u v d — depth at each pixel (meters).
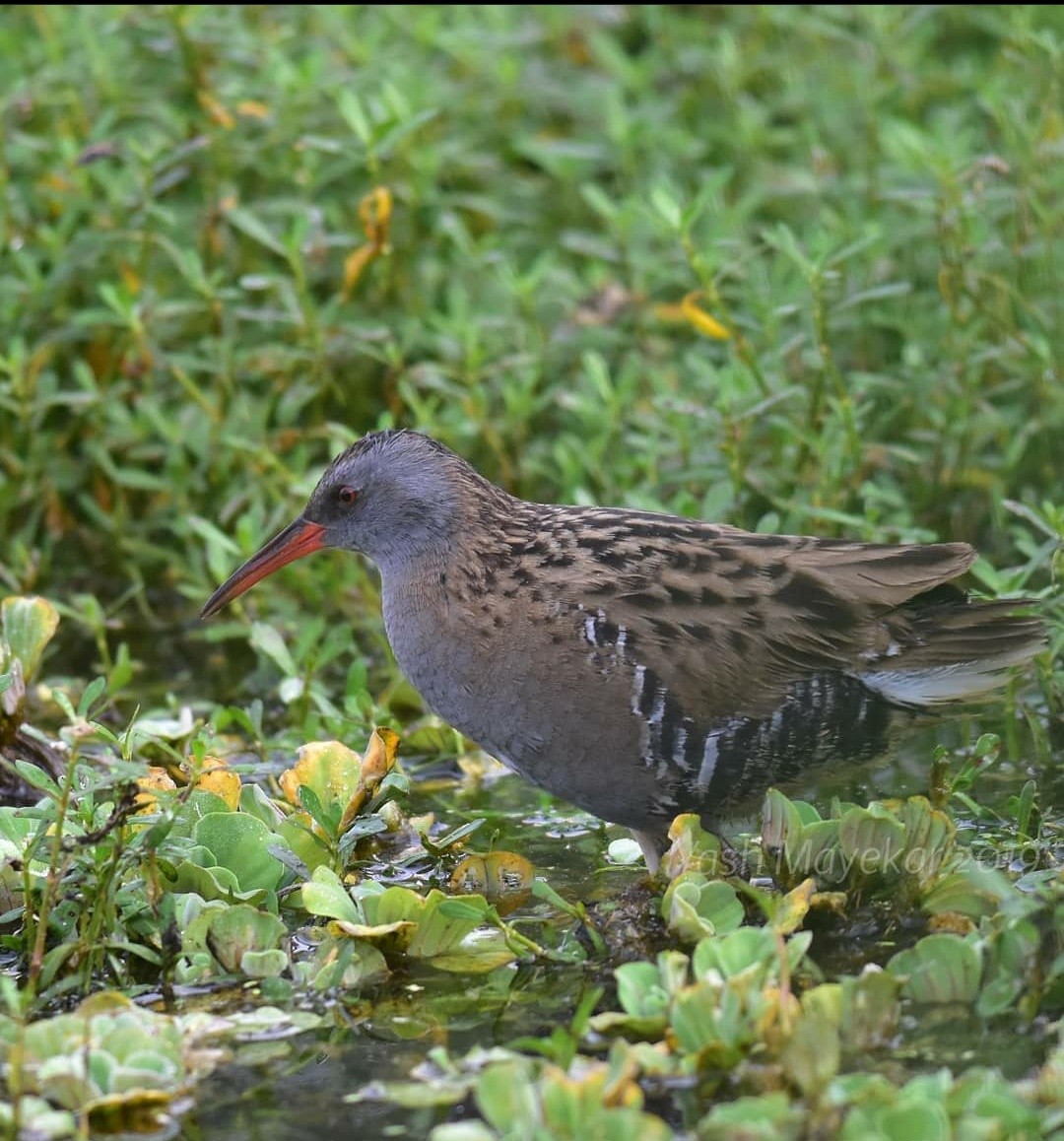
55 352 14.73
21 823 9.45
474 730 9.91
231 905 8.98
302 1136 7.52
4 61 15.98
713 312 13.82
